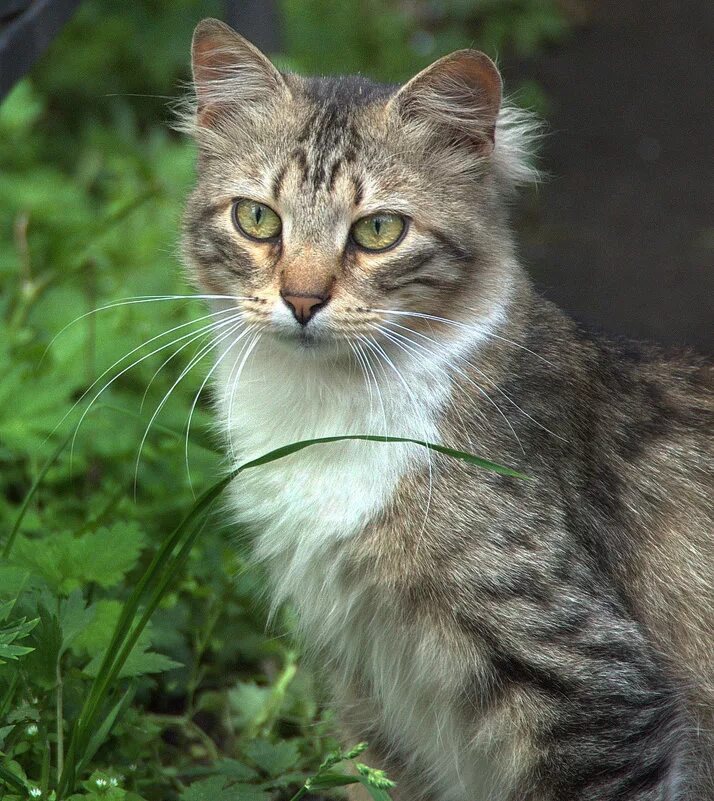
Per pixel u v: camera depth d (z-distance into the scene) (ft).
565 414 20.02
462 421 19.67
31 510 26.45
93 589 22.94
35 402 27.48
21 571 20.63
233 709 24.44
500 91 20.56
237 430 21.11
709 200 46.26
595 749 18.60
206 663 25.53
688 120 52.01
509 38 59.21
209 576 25.40
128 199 39.60
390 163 20.04
